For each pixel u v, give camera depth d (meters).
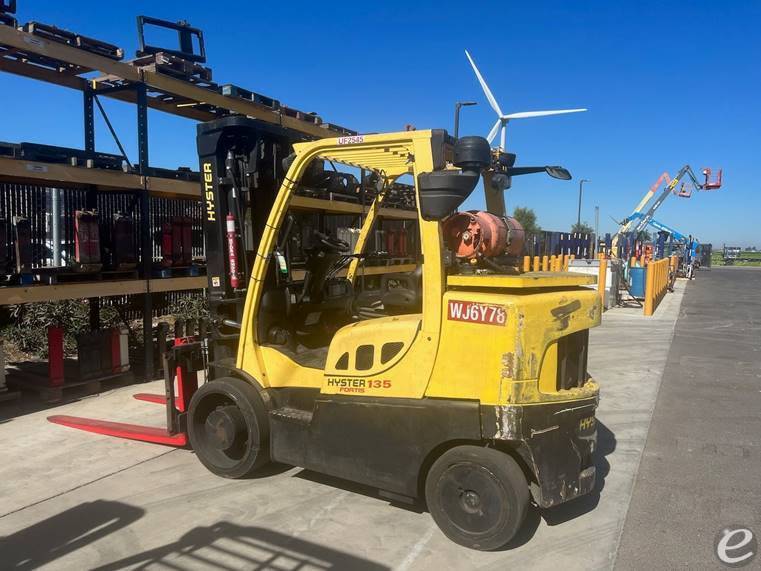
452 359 3.33
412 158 3.90
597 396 3.69
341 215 10.67
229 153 4.46
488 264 3.71
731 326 12.26
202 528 3.52
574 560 3.24
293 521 3.61
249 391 4.13
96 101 7.44
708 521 3.71
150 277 6.99
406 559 3.21
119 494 3.98
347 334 3.74
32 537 3.40
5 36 5.24
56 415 5.69
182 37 7.24
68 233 7.64
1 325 8.18
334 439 3.74
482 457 3.22
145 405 6.05
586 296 3.64
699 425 5.64
